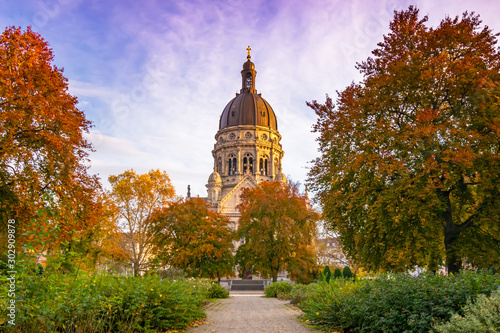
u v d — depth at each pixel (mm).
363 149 20531
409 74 19984
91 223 27141
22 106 21031
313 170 24719
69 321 9617
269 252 50812
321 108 23922
